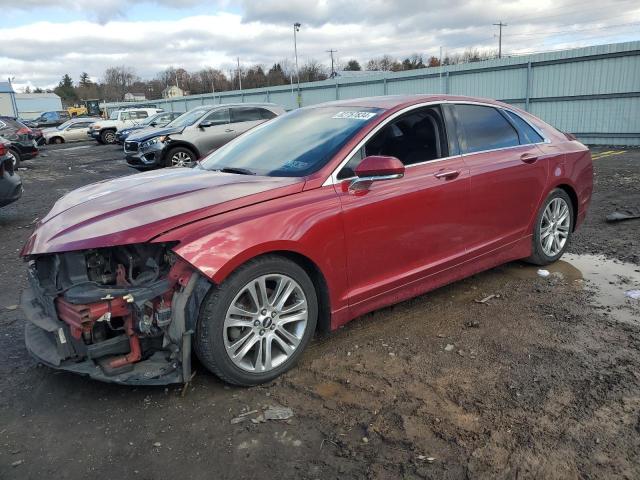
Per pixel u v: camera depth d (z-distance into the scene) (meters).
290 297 3.26
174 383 3.07
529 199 4.62
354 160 3.51
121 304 2.82
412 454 2.51
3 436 2.76
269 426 2.77
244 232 2.93
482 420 2.74
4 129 15.70
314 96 29.31
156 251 2.96
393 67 82.62
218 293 2.89
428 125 3.98
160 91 109.06
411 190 3.67
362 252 3.46
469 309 4.17
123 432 2.76
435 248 3.91
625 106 16.23
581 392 2.96
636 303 4.19
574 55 17.11
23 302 3.24
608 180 9.63
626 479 2.31
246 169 3.77
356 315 3.58
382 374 3.23
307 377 3.23
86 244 2.84
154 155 12.59
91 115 63.47
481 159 4.21
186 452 2.59
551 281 4.73
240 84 75.75
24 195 11.33
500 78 19.55
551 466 2.40
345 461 2.49
